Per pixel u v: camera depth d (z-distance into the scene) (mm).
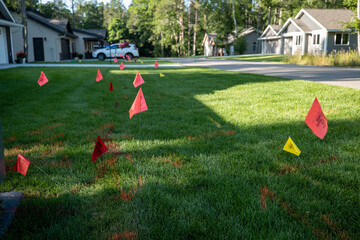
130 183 2324
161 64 21156
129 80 10391
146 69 15695
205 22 57656
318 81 8914
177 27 59656
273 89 7234
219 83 8891
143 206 1965
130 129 4125
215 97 6516
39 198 2117
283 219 1789
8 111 5562
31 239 1648
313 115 2158
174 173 2510
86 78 11227
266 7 47375
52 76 11797
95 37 38469
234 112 4988
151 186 2256
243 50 46375
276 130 3795
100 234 1688
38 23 27734
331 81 8844
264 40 45312
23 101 6562
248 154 2943
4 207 1957
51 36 28219
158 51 63250
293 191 2127
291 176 2379
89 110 5578
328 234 1643
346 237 1608
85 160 2902
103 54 29672
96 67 17406
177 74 12367
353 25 20359
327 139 3361
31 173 2604
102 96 7141
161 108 5590
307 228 1690
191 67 17359
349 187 2189
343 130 3670
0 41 19922
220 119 4547
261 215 1817
